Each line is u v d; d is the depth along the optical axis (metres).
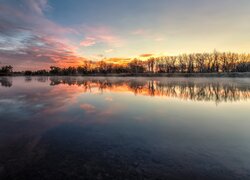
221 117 9.46
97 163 4.66
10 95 18.09
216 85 28.89
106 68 107.19
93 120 8.80
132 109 11.49
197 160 4.82
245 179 4.00
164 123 8.31
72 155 5.12
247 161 4.77
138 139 6.31
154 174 4.16
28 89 25.12
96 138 6.40
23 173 4.27
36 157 5.03
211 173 4.21
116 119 9.02
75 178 4.05
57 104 13.09
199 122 8.47
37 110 10.99
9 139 6.34
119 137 6.52
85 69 109.94
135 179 3.98
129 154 5.16
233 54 76.94
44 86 31.20
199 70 82.56
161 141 6.14
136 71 99.44
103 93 20.25
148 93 20.19
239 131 7.22
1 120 8.72
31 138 6.43
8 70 127.75
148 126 7.84
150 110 11.17
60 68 121.12
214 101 14.62
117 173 4.21
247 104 13.27
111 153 5.22
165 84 33.12
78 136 6.62
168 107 12.19
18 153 5.27
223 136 6.65
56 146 5.74
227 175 4.14
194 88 24.94
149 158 4.91
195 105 12.92
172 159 4.87
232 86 26.70
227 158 4.93
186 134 6.86
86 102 14.09
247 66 72.75
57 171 4.33
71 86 31.11
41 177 4.11
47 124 8.11
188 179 3.99
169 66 91.75
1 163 4.71
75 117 9.38
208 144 5.90
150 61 97.69
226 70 77.50
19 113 10.20
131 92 21.28
